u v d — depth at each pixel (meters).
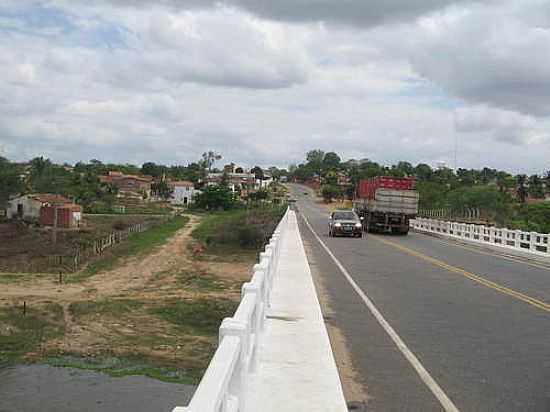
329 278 19.20
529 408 6.95
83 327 27.00
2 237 63.09
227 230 61.81
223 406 3.68
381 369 8.56
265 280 9.79
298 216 78.50
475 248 34.50
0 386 19.48
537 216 72.88
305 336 9.19
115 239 62.88
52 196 85.75
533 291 17.02
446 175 140.00
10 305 31.20
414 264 24.23
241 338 5.05
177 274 42.53
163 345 24.19
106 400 18.30
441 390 7.59
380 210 45.84
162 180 160.50
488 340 10.52
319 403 6.27
